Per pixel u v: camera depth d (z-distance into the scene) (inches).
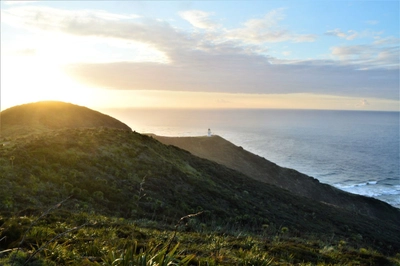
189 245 362.0
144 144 1364.4
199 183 1160.2
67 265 223.9
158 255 189.0
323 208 1605.6
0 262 198.8
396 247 1224.2
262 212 1097.4
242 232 626.8
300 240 564.7
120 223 446.6
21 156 797.9
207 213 869.8
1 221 320.2
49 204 602.2
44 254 236.4
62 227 340.8
